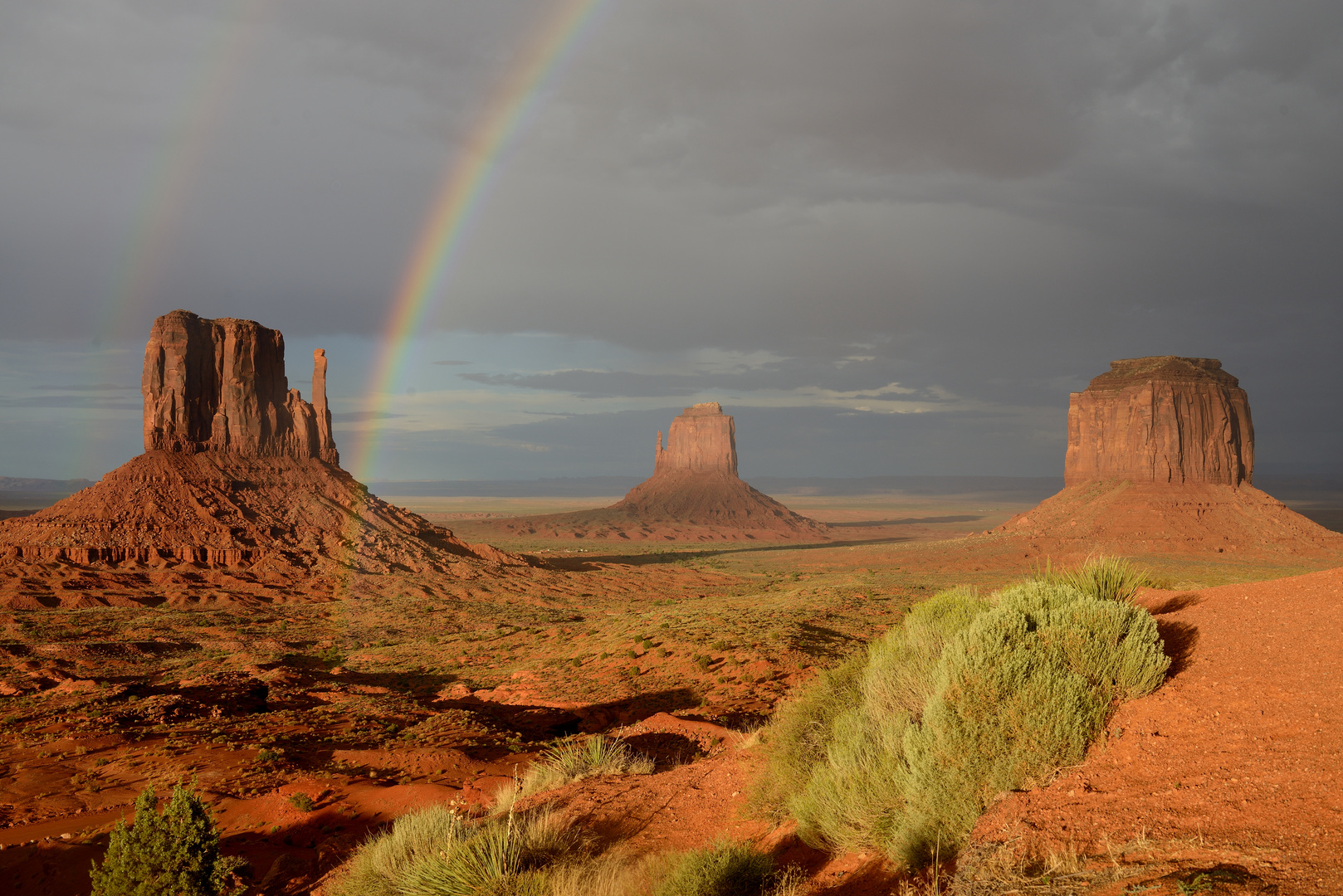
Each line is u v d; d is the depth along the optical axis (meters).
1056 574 11.30
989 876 5.12
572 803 11.55
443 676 46.78
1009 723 6.61
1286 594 8.59
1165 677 7.27
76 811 19.12
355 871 10.47
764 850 8.50
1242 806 4.94
